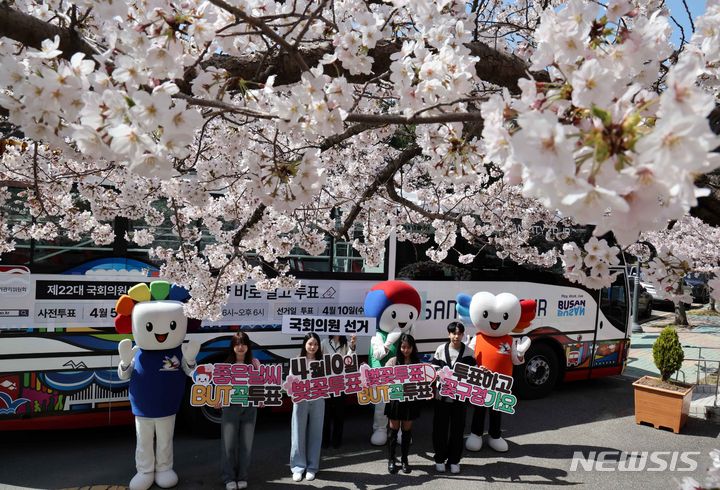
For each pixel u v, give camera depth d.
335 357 5.94
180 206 5.67
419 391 6.06
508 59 3.35
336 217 7.32
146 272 6.41
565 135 1.21
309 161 2.64
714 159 1.12
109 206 5.00
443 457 6.23
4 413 5.83
